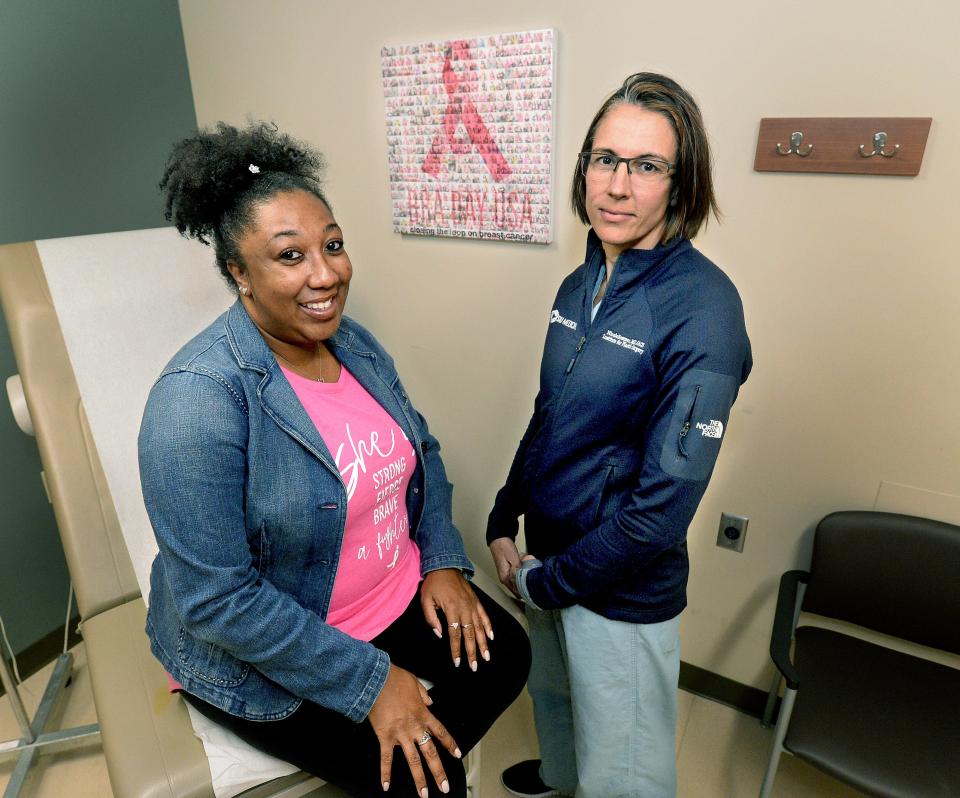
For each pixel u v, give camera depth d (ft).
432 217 5.41
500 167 4.90
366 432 3.26
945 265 3.78
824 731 3.89
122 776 3.23
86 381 4.33
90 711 5.76
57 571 6.33
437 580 3.68
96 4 5.65
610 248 3.40
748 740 5.40
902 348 4.05
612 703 3.72
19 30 5.24
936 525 4.21
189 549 2.67
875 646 4.55
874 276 3.98
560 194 4.81
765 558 5.05
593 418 3.34
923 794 3.56
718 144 4.13
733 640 5.49
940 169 3.62
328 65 5.50
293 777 3.36
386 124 5.32
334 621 3.33
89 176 5.95
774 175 4.03
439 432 6.41
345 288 2.98
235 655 2.92
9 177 5.41
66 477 4.25
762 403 4.60
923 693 4.15
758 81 3.90
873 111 3.67
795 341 4.34
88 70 5.73
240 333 2.91
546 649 4.29
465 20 4.70
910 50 3.48
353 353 3.52
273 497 2.89
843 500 4.60
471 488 6.46
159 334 4.69
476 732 3.21
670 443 3.00
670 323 3.07
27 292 4.30
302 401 3.08
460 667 3.40
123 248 4.66
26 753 5.19
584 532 3.59
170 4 6.15
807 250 4.10
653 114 2.95
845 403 4.34
